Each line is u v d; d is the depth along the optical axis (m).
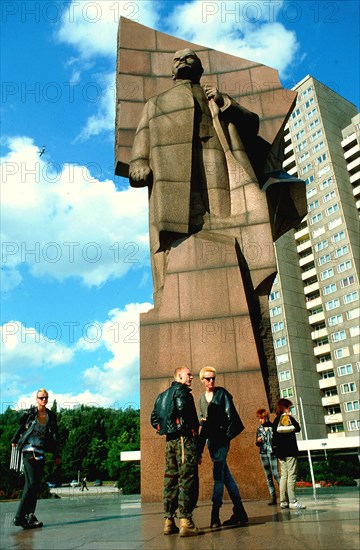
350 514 4.91
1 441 52.19
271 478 7.33
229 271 9.75
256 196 10.86
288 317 61.59
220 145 11.52
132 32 13.91
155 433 8.66
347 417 55.28
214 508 4.67
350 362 56.84
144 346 9.41
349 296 59.44
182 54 12.29
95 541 3.99
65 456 65.50
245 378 8.86
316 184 67.25
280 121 12.84
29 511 5.56
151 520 5.63
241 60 13.82
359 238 62.78
